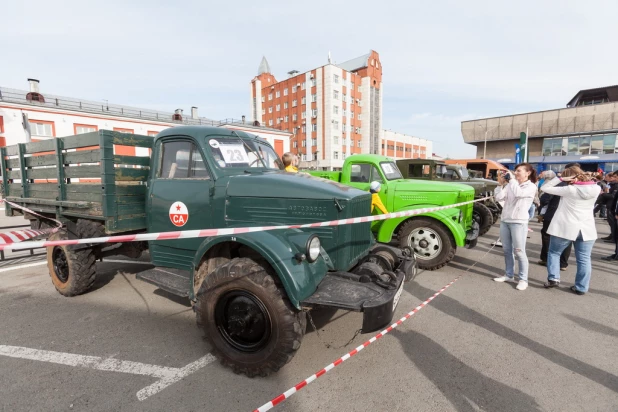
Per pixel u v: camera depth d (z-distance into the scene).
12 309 3.83
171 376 2.57
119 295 4.28
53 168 4.27
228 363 2.62
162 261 3.65
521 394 2.37
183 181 3.38
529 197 4.52
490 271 5.47
